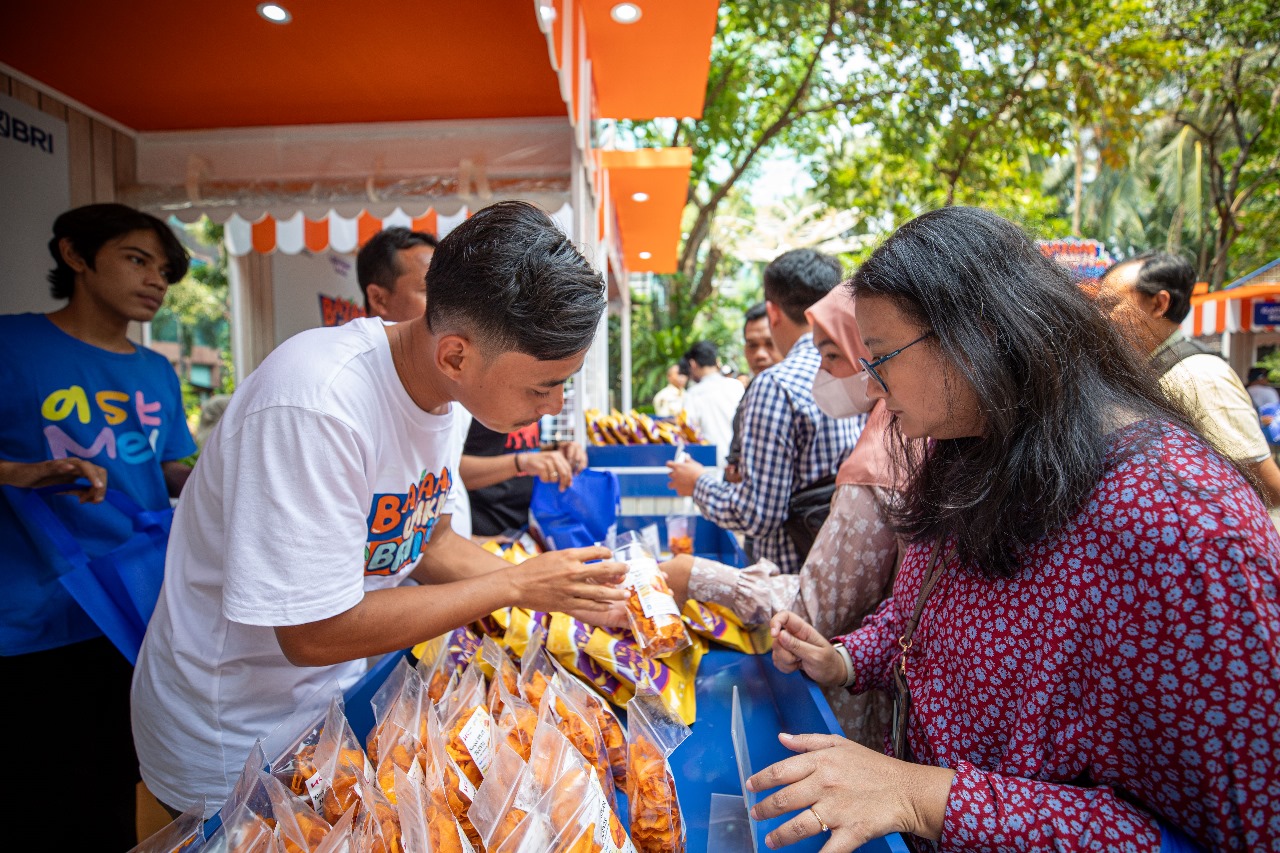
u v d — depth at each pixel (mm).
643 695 1195
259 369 1016
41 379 1915
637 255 8406
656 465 3674
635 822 933
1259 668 688
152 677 1168
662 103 4223
